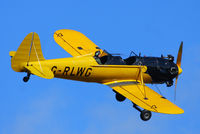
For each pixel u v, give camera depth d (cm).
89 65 7200
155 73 7838
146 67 7738
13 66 6481
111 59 7431
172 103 7044
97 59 7300
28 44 6456
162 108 6856
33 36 6444
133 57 7719
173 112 6744
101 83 7588
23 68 6550
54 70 6862
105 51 7406
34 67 6588
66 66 6962
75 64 7056
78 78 7256
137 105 6956
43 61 6712
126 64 7600
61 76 7062
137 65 7662
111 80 7562
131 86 7512
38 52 6588
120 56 7544
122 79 7625
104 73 7388
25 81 6625
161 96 7256
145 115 7288
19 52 6438
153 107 6875
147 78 7825
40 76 6412
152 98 7162
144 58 7812
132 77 7681
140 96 7200
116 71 7475
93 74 7306
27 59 6531
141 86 7544
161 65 7881
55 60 6875
